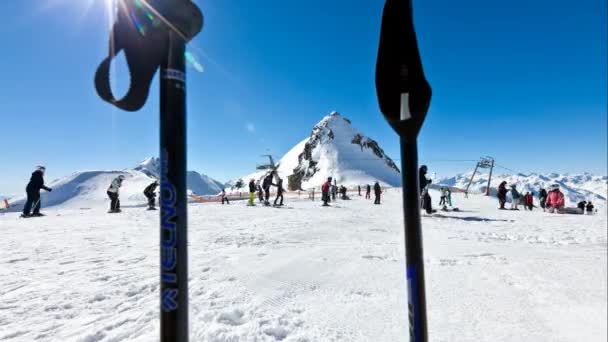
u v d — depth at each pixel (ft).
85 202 220.64
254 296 8.53
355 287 9.20
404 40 2.61
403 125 2.56
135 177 264.72
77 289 9.56
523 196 56.34
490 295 7.82
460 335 5.88
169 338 2.26
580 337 5.25
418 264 2.55
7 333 6.75
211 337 6.13
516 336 5.69
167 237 2.26
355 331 6.43
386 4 2.70
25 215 39.52
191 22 2.38
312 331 6.44
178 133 2.30
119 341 6.28
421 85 2.53
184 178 2.31
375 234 20.97
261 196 71.67
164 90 2.32
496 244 16.07
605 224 26.84
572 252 13.06
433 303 7.43
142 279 10.60
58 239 19.83
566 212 43.88
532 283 8.46
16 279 10.68
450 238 18.67
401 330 6.46
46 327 7.02
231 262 12.34
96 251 15.74
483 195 107.24
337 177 419.33
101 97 2.51
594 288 7.47
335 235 20.39
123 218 35.32
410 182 2.56
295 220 30.81
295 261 12.37
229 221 29.91
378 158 483.92
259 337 6.20
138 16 2.38
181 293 2.27
